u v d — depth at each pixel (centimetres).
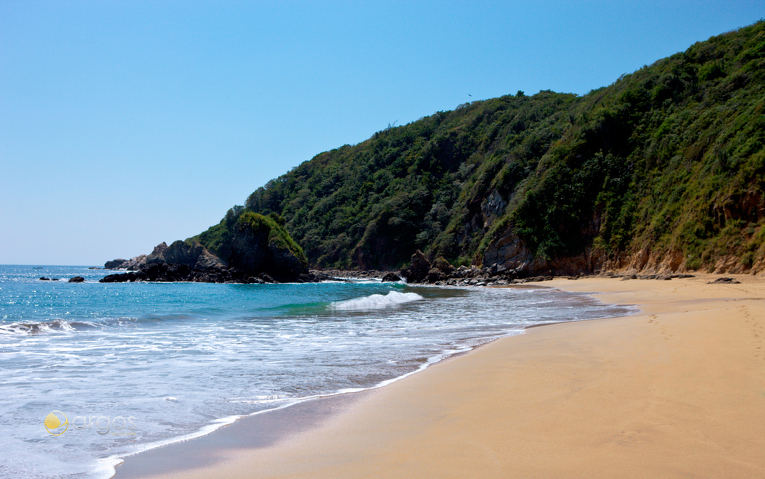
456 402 583
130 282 5725
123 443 470
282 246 6028
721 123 4262
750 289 2316
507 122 9475
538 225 5522
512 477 345
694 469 345
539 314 1888
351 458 409
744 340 855
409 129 12325
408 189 9444
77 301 2778
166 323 1641
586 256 5150
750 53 4834
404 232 8625
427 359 938
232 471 391
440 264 5956
